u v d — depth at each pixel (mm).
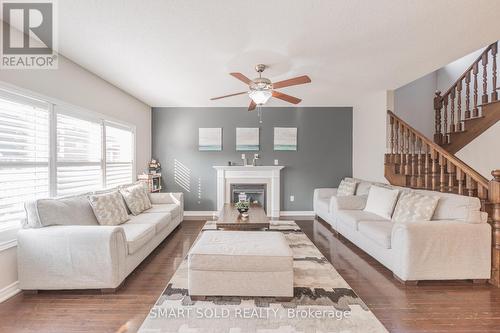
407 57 3098
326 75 3725
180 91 4539
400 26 2404
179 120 5797
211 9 2137
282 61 3197
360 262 3160
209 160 5836
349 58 3119
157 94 4754
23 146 2555
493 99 3637
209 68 3434
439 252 2561
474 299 2328
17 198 2482
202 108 5809
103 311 2135
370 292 2438
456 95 4961
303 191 5879
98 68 3445
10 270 2367
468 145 4094
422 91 5609
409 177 4172
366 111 5219
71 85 3205
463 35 2580
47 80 2822
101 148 3891
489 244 2602
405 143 4457
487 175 3809
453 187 3285
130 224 3283
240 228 3492
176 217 4492
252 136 5809
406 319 2031
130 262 2695
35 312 2117
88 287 2393
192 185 5832
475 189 2947
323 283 2562
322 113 5855
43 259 2371
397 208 3342
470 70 4062
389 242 2793
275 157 5863
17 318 2039
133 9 2139
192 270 2248
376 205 3812
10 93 2410
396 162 4398
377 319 2008
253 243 2473
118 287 2475
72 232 2391
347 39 2646
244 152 5840
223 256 2230
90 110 3582
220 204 5703
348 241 3965
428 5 2090
